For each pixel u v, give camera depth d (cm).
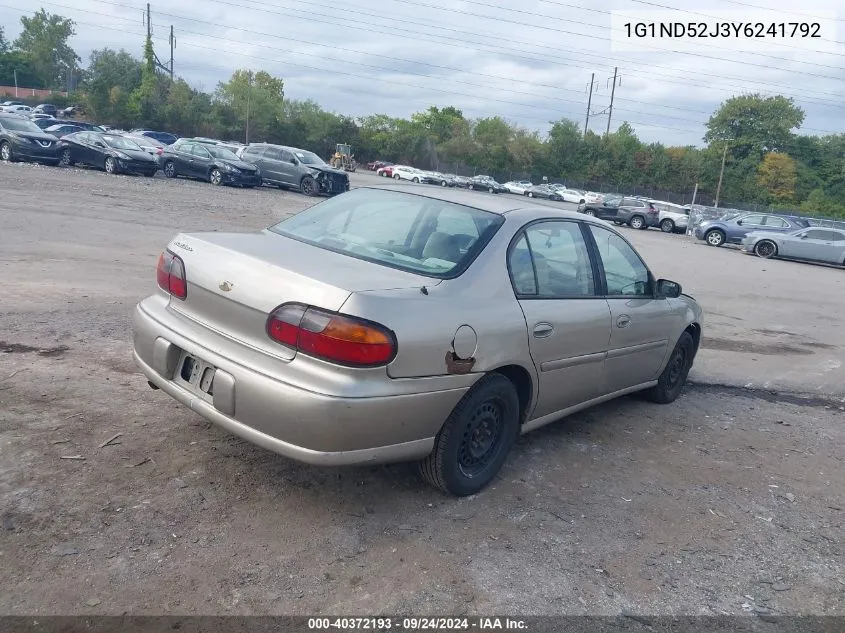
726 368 761
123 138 2478
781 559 355
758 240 2509
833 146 8581
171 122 6869
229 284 339
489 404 379
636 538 360
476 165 8344
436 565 314
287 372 313
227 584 286
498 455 394
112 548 299
